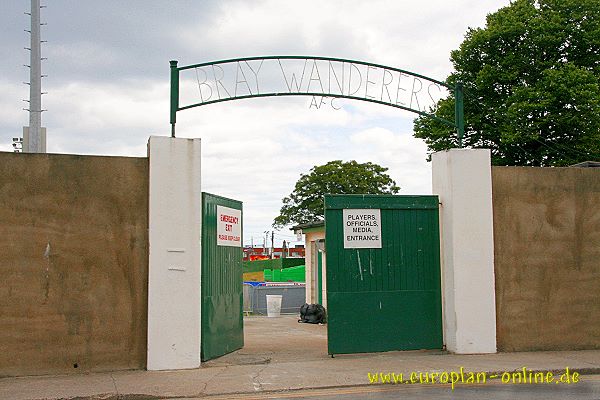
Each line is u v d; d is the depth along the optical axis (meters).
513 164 30.33
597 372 10.63
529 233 12.34
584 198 12.65
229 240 12.80
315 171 49.34
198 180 10.97
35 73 16.64
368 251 12.01
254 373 10.34
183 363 10.70
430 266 12.23
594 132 29.09
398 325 12.04
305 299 26.88
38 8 16.80
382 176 49.03
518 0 32.09
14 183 10.37
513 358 11.47
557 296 12.38
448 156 12.08
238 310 13.30
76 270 10.51
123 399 9.02
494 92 30.86
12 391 9.19
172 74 11.25
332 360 11.40
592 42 29.84
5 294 10.24
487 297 11.98
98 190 10.66
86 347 10.47
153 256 10.68
